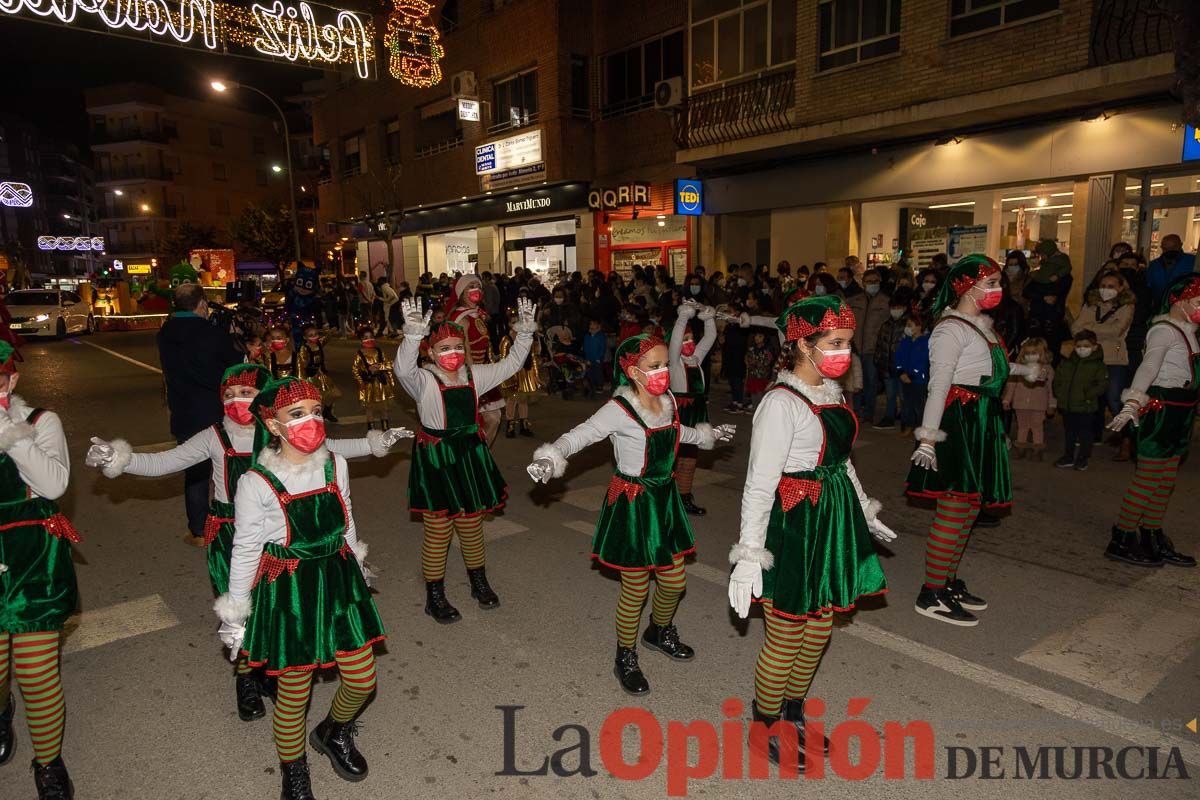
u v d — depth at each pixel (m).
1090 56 10.00
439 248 28.16
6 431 2.63
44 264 95.88
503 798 2.97
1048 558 5.25
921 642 4.12
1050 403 8.02
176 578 5.23
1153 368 4.69
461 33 23.09
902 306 8.99
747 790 3.00
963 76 11.38
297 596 2.77
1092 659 3.91
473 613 4.60
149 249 58.56
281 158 63.97
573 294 13.78
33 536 2.82
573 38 19.81
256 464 2.74
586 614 4.57
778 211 15.55
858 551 3.02
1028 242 12.30
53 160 101.94
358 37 20.34
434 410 4.26
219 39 17.58
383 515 6.56
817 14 13.35
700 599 4.77
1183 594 4.64
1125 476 7.07
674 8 17.61
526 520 6.36
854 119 12.48
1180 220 10.69
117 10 15.92
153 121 56.72
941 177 12.53
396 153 28.22
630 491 3.62
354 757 3.10
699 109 16.17
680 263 18.50
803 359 2.94
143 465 3.34
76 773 3.16
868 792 2.97
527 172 21.16
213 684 3.87
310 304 13.67
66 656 4.14
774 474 2.87
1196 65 5.51
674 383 6.09
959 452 4.15
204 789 3.06
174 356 5.20
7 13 14.32
